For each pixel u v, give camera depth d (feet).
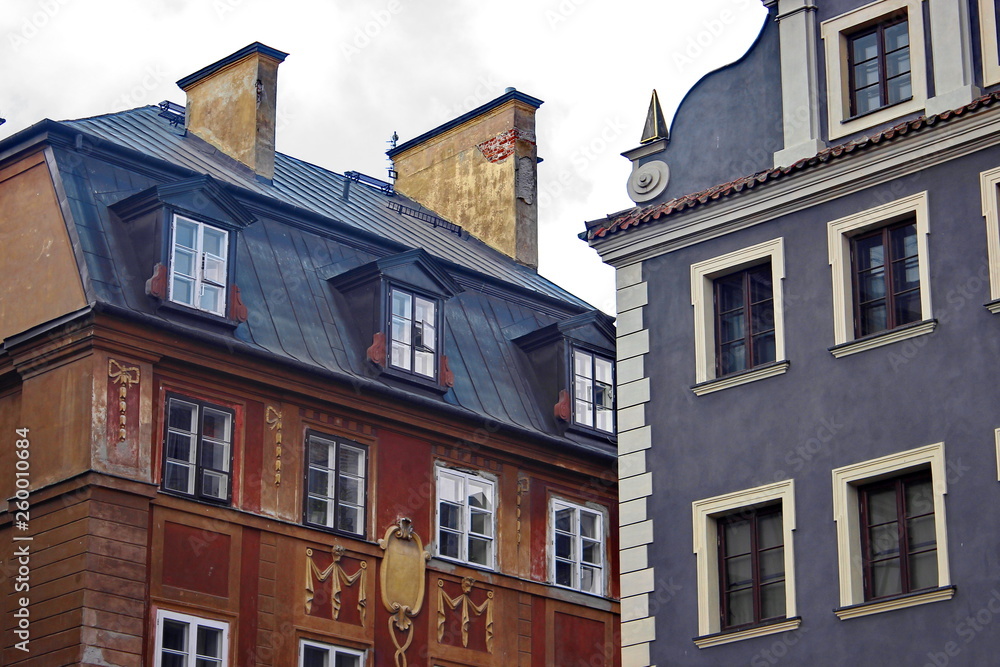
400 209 133.08
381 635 102.12
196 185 101.55
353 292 109.81
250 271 106.01
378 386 105.09
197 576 95.45
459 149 139.33
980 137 77.51
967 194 77.61
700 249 86.22
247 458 99.40
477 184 137.49
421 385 108.68
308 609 99.40
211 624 95.20
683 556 82.28
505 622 108.37
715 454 82.58
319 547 100.89
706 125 88.69
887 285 79.51
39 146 102.12
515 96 137.08
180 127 124.88
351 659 100.58
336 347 106.42
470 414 109.50
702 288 85.40
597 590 114.21
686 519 82.69
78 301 96.37
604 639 113.39
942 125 78.38
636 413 86.22
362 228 120.67
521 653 108.47
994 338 75.20
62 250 98.53
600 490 116.67
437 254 123.95
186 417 97.71
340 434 104.12
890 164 79.97
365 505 103.86
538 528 112.16
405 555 104.58
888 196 79.97
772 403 81.35
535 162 137.49
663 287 87.04
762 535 80.53
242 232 107.45
